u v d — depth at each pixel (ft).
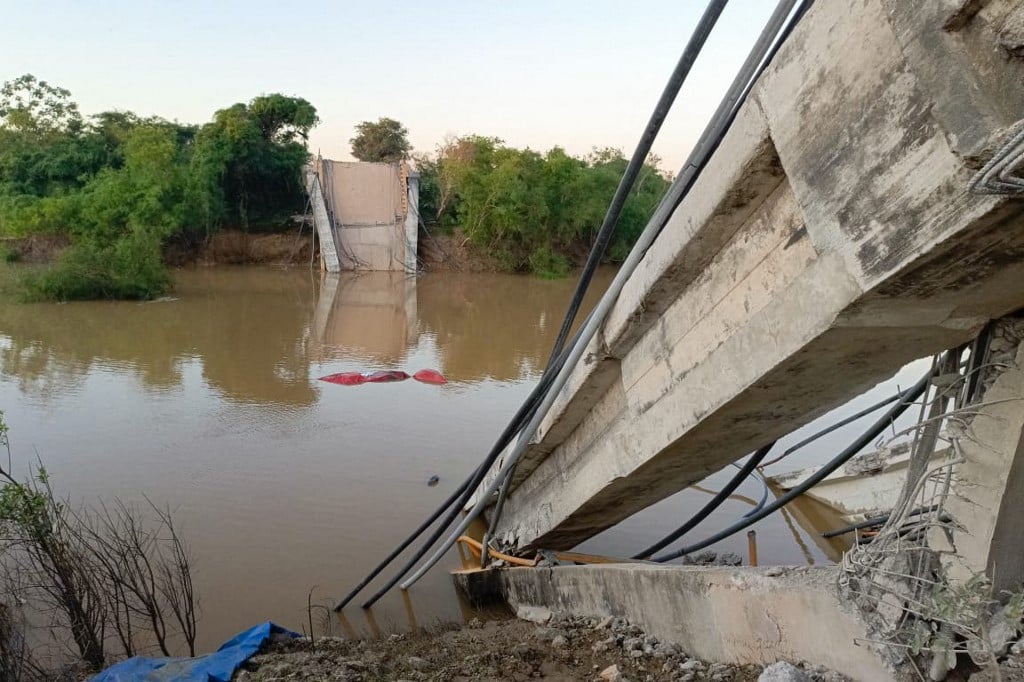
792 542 29.53
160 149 129.59
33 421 41.11
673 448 16.20
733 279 13.80
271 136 155.22
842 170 10.30
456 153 160.66
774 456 39.11
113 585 20.48
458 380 55.16
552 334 77.87
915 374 50.19
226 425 41.86
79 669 18.74
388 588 24.13
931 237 9.00
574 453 21.11
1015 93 7.93
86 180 140.36
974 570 11.68
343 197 143.74
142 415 42.98
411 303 100.07
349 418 44.27
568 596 21.18
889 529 12.38
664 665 15.84
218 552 27.02
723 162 12.75
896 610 11.65
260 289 107.65
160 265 96.37
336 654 18.85
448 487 34.09
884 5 9.14
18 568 20.25
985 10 8.10
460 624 22.65
